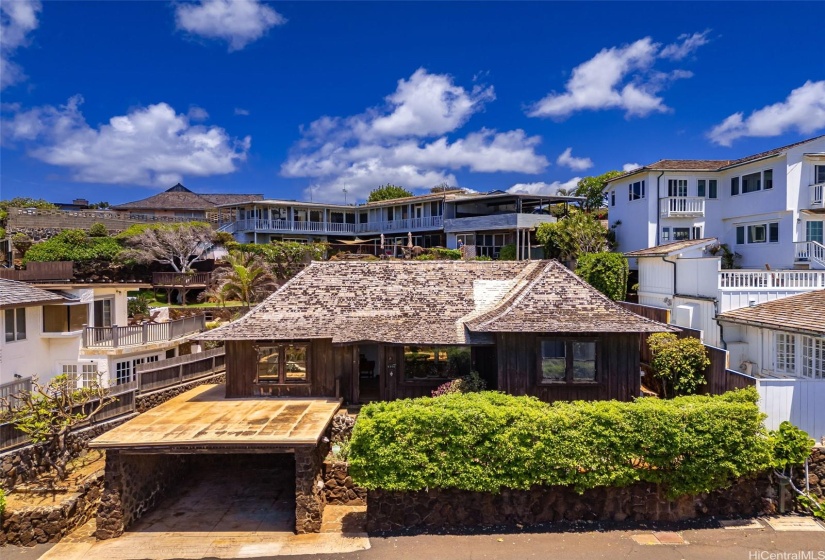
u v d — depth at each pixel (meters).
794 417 14.35
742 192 32.75
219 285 39.75
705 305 22.03
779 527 12.69
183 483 17.25
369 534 13.05
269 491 16.50
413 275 21.02
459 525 13.20
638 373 16.73
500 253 46.25
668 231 34.81
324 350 18.25
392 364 17.77
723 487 13.08
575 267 35.84
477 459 12.80
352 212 61.62
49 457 15.57
